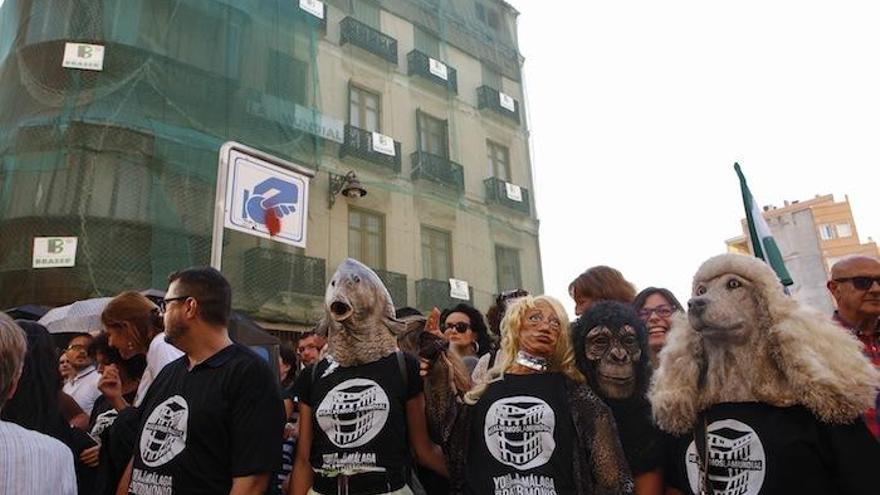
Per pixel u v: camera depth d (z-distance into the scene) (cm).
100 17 964
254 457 232
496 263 1470
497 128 1612
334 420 267
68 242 844
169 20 1014
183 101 979
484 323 461
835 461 185
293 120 1126
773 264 461
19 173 880
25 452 181
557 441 243
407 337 331
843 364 190
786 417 194
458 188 1419
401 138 1370
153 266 876
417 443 281
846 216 4009
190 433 236
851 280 322
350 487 254
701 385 215
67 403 368
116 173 895
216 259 508
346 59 1316
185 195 941
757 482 189
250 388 242
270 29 1152
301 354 528
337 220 1188
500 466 244
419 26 1503
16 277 834
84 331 571
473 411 264
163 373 268
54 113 911
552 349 267
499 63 1689
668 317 327
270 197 572
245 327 650
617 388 262
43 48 941
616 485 231
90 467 304
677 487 227
